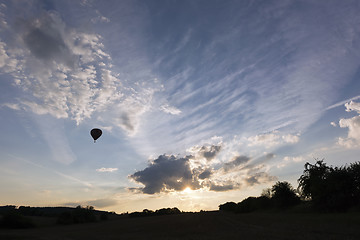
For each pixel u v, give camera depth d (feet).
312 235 62.13
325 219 98.73
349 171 137.69
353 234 60.08
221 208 356.18
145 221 188.65
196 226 117.60
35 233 118.93
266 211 214.07
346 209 131.13
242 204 263.90
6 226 165.78
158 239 75.41
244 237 67.26
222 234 78.95
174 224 137.39
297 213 151.74
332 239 54.80
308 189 156.25
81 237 92.73
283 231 74.08
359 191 131.34
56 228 165.17
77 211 234.38
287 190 197.88
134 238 82.38
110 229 130.82
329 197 136.98
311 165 158.81
